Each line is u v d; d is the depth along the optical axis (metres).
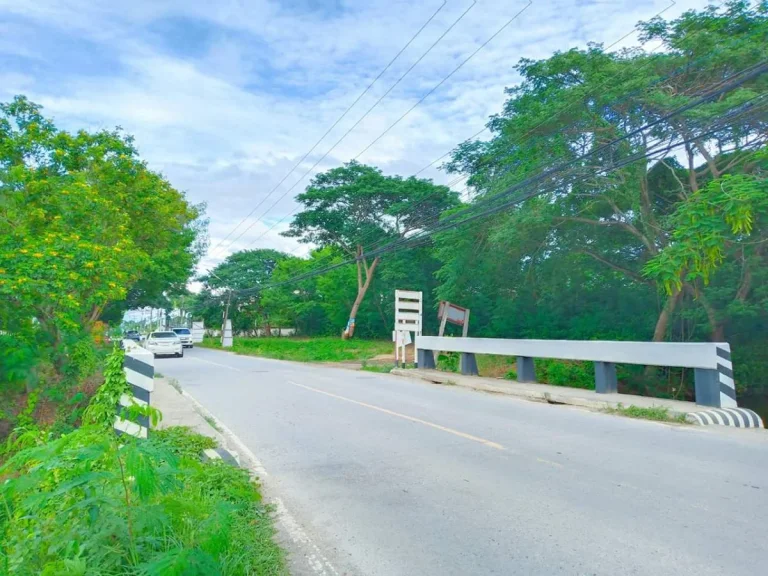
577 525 4.67
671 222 13.20
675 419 9.23
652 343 10.55
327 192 38.97
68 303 9.31
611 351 11.27
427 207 37.50
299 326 60.81
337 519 4.96
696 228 12.12
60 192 12.12
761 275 14.61
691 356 9.93
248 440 8.11
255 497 5.20
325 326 58.25
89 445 3.09
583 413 10.12
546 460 6.75
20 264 9.03
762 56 14.04
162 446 3.21
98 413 3.74
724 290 15.36
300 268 55.62
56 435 7.84
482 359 24.02
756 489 5.55
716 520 4.73
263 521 4.77
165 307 34.31
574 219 18.80
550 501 5.28
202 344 56.47
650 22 15.59
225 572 3.52
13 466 3.81
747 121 13.82
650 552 4.12
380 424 9.16
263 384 15.56
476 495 5.50
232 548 3.88
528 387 12.80
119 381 3.88
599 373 11.62
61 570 2.65
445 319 20.55
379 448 7.50
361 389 14.16
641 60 15.67
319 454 7.24
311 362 27.23
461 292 26.23
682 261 12.33
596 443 7.63
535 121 17.22
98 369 10.39
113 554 2.84
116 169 16.48
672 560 3.98
